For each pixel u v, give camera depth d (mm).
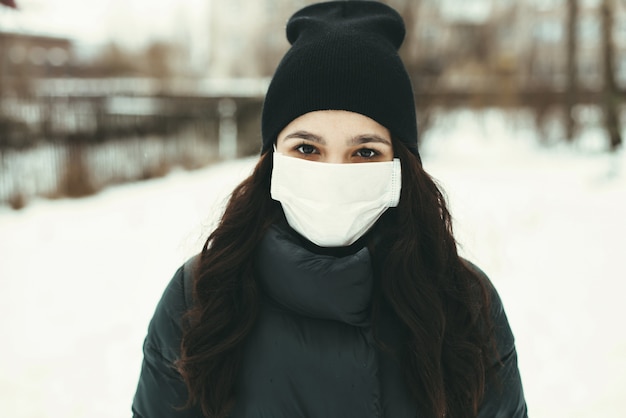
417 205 1442
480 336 1412
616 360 4047
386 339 1320
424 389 1297
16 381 3891
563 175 11812
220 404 1294
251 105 14539
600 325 4609
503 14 22078
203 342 1317
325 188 1326
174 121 12703
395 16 1463
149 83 20781
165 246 7016
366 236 1446
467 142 17531
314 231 1365
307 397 1255
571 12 16250
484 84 17938
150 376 1404
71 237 7438
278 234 1354
